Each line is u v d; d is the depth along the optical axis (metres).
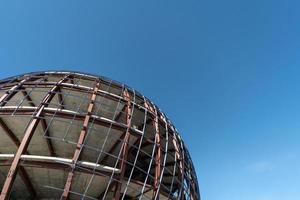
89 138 22.78
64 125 21.91
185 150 27.98
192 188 24.52
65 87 24.19
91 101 22.64
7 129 21.72
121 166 18.83
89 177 19.94
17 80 26.81
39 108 20.50
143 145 24.78
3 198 15.97
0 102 21.67
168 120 28.36
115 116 25.34
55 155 23.39
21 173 19.91
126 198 22.72
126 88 27.80
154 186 19.94
